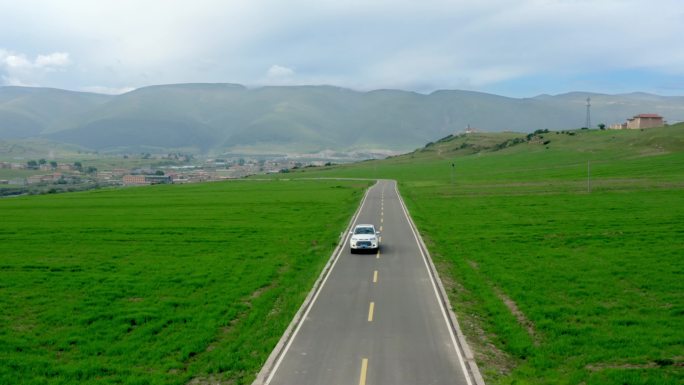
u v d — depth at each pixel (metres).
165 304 29.20
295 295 30.22
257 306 28.56
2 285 33.62
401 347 21.75
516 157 197.50
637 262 37.22
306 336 23.19
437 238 50.75
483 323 25.47
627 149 175.25
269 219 67.06
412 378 18.72
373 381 18.50
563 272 35.09
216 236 53.47
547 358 20.81
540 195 88.00
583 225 54.50
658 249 41.34
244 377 19.30
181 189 133.38
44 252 45.16
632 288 31.16
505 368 20.12
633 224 53.66
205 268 38.44
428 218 66.25
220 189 129.00
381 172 190.88
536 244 45.81
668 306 27.55
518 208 72.00
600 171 129.75
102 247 47.59
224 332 24.97
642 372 19.34
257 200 94.25
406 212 71.88
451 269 37.19
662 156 151.75
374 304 28.05
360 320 25.34
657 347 21.88
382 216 67.88
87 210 79.44
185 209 79.69
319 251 45.00
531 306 27.86
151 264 39.97
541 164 167.12
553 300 28.83
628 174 119.62
